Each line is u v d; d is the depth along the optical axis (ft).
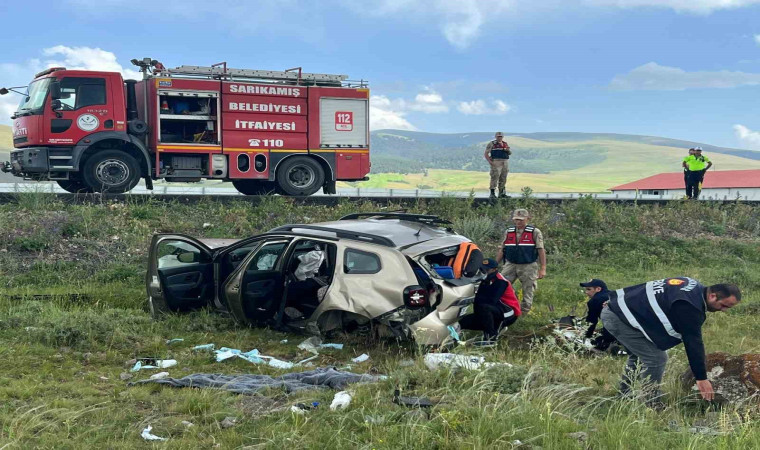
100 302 28.58
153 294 25.13
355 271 21.70
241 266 24.22
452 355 18.25
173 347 21.81
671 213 56.24
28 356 19.74
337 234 22.86
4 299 27.48
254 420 14.60
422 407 14.70
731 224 56.39
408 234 22.75
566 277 38.58
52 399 15.90
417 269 21.08
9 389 16.28
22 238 35.65
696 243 49.32
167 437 13.78
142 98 46.11
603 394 16.70
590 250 45.91
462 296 21.45
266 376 18.13
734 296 13.96
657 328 14.92
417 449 12.35
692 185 64.13
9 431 13.43
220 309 25.55
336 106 50.90
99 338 21.81
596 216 50.96
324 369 18.84
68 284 32.12
